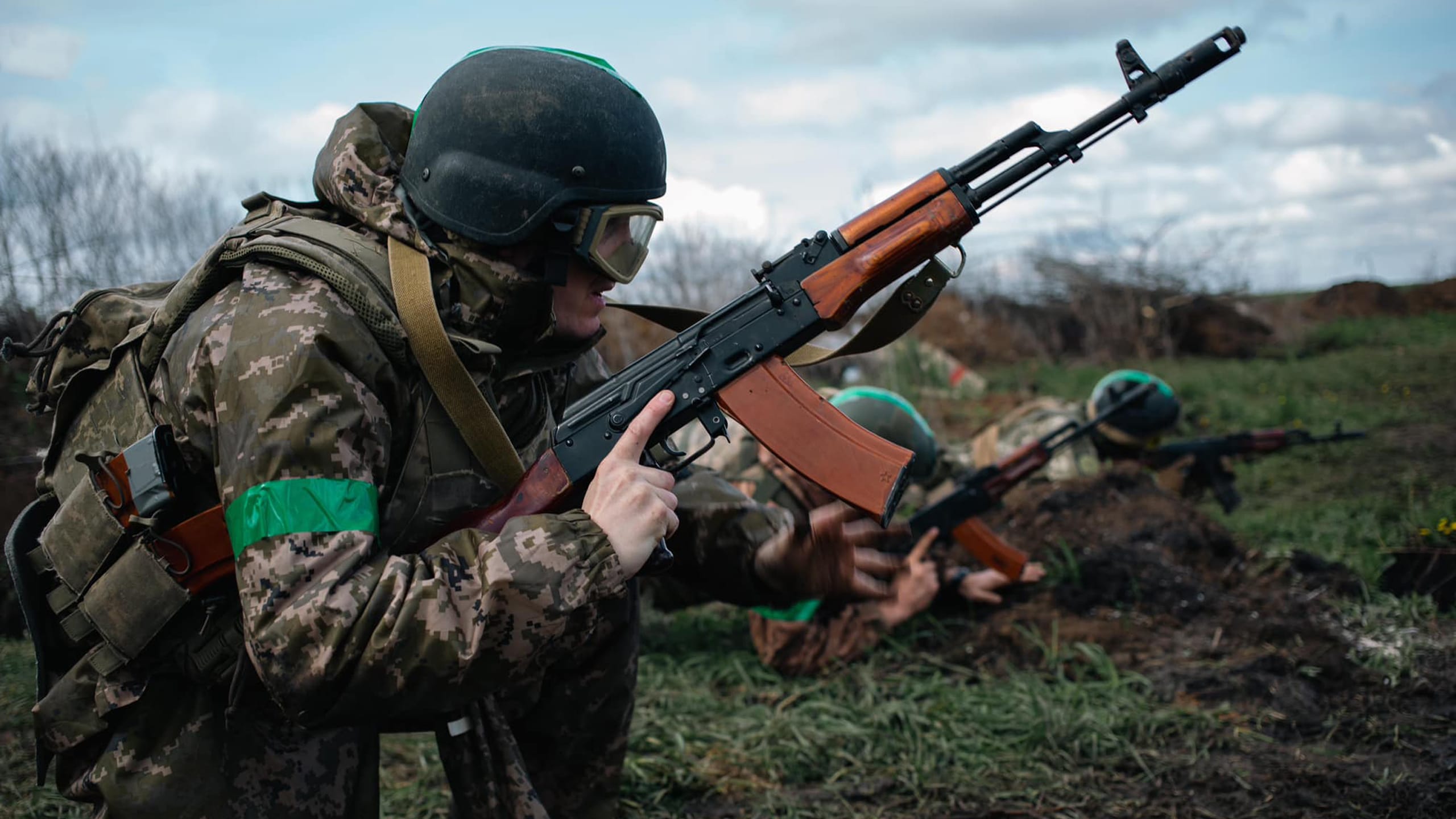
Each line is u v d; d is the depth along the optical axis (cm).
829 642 385
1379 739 318
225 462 158
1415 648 380
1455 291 1606
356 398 161
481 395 176
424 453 176
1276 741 321
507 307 182
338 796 186
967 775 306
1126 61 195
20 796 287
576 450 182
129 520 169
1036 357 1419
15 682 362
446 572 157
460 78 181
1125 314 1420
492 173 175
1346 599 426
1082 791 296
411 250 177
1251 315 1478
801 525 210
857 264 193
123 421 175
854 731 328
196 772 174
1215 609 411
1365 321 1528
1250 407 994
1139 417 575
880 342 214
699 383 189
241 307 163
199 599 172
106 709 174
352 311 165
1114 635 389
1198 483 592
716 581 226
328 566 151
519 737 224
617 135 182
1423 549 454
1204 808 283
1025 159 196
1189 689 355
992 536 416
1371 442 803
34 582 183
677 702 358
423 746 329
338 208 190
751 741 330
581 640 167
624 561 165
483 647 155
